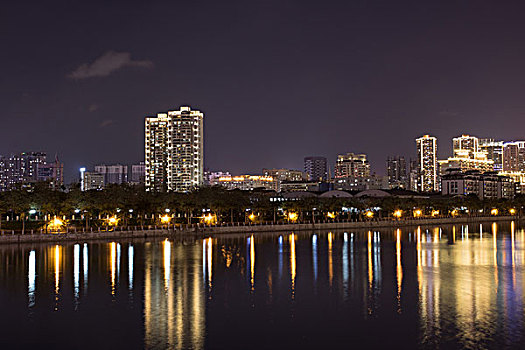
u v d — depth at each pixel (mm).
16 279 82625
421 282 80625
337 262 104750
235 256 113938
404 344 49625
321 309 62875
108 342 50531
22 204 149375
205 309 63000
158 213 190750
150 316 59719
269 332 53594
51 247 130125
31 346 49594
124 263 101062
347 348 48688
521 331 53188
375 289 75062
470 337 51406
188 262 103312
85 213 178750
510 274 88562
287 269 94625
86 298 69000
